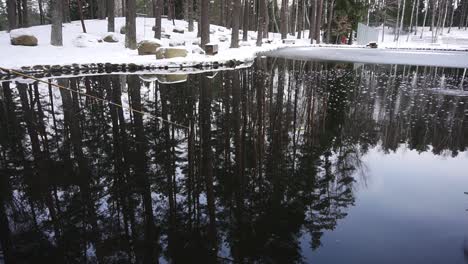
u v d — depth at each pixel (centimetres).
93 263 286
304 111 822
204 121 719
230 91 1036
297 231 331
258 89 1082
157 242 316
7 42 1892
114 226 342
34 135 632
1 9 4762
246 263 285
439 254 299
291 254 295
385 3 4822
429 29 5369
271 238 320
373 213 370
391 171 489
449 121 762
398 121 756
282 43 3394
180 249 304
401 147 591
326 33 4044
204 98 935
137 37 2394
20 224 351
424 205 393
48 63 1377
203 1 1883
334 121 741
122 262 286
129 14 1900
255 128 676
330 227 340
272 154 540
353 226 344
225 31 3328
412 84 1284
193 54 1791
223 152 547
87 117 745
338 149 571
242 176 455
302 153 546
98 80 1212
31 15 5591
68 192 419
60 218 361
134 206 383
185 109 816
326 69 1659
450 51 3294
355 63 1962
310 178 453
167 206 380
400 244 312
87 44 1952
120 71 1448
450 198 411
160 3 2188
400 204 392
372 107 885
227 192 412
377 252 300
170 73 1398
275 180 446
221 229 334
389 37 4819
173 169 482
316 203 388
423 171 493
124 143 587
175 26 2988
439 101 977
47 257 297
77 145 579
